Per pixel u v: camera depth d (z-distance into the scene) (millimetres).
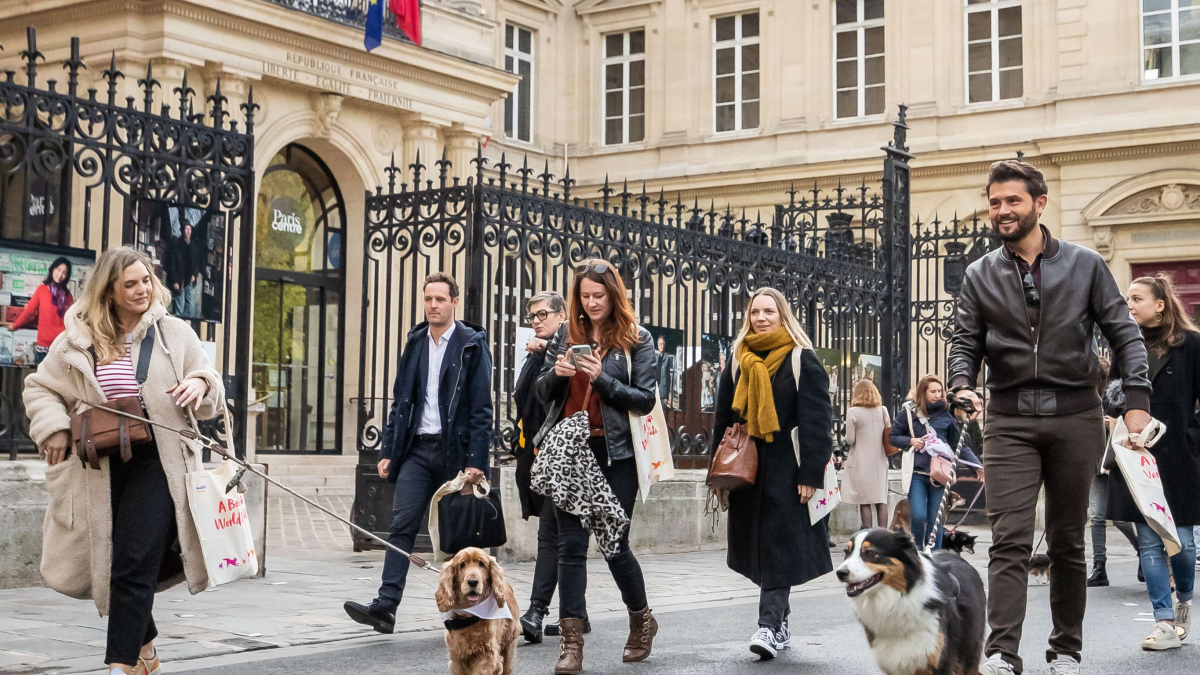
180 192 8047
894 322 13633
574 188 30531
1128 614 7660
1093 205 25297
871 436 11109
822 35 28469
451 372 6648
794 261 12445
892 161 13680
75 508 4664
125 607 4527
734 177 28562
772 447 6012
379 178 22094
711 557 10992
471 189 9867
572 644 5457
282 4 19594
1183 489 6598
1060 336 4863
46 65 18734
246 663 5555
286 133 20453
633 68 30594
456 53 23312
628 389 5582
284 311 21000
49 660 5473
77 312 4719
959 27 27250
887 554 4246
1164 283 6820
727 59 29688
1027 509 4883
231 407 8398
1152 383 6762
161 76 18125
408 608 7301
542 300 6609
